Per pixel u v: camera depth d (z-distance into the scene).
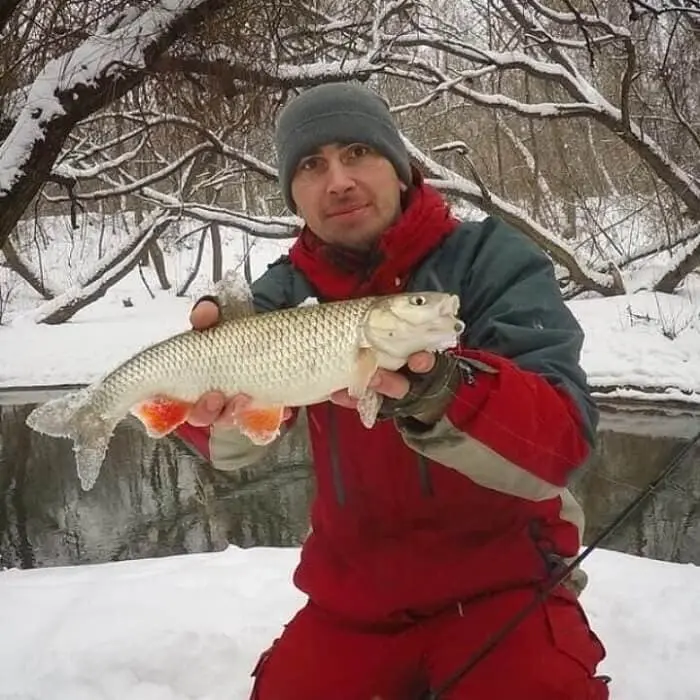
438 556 2.36
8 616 3.87
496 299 2.32
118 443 12.27
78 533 8.82
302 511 8.80
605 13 16.02
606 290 17.25
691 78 15.88
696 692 2.95
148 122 9.50
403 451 2.31
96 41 6.94
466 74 14.45
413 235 2.41
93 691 3.15
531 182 21.16
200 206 18.11
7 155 6.65
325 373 1.96
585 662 2.28
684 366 13.40
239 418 2.10
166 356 2.14
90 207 22.81
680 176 15.91
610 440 10.93
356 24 10.16
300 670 2.47
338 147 2.47
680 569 4.18
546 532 2.42
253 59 7.66
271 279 2.71
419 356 1.83
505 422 1.88
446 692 2.25
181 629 3.60
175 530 8.66
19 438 13.05
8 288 23.73
